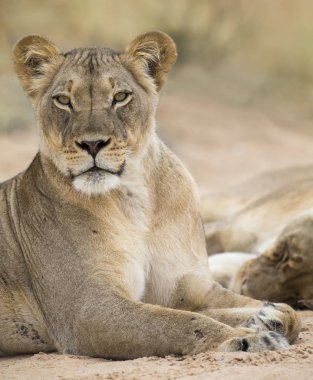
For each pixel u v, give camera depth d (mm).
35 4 36531
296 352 7906
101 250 9312
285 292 10977
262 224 14062
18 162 23984
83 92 9242
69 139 9102
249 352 7945
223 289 9789
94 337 8781
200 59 36531
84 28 36031
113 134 9117
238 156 27000
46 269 9438
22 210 9844
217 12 36875
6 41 32531
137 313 8586
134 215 9648
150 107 9828
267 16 37656
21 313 9695
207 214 16531
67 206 9461
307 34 37125
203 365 7602
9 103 28109
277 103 33594
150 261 9758
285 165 26188
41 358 8789
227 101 32938
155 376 7355
